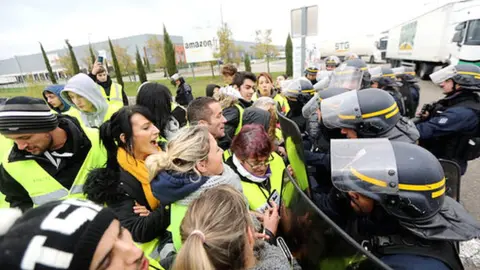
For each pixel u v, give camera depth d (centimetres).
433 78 257
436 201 84
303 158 129
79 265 55
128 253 67
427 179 84
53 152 141
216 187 94
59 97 306
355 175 94
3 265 51
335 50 2894
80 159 151
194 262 73
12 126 118
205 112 197
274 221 128
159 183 111
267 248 100
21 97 123
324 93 219
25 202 146
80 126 161
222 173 126
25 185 137
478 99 227
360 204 99
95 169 138
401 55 1695
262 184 153
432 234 82
